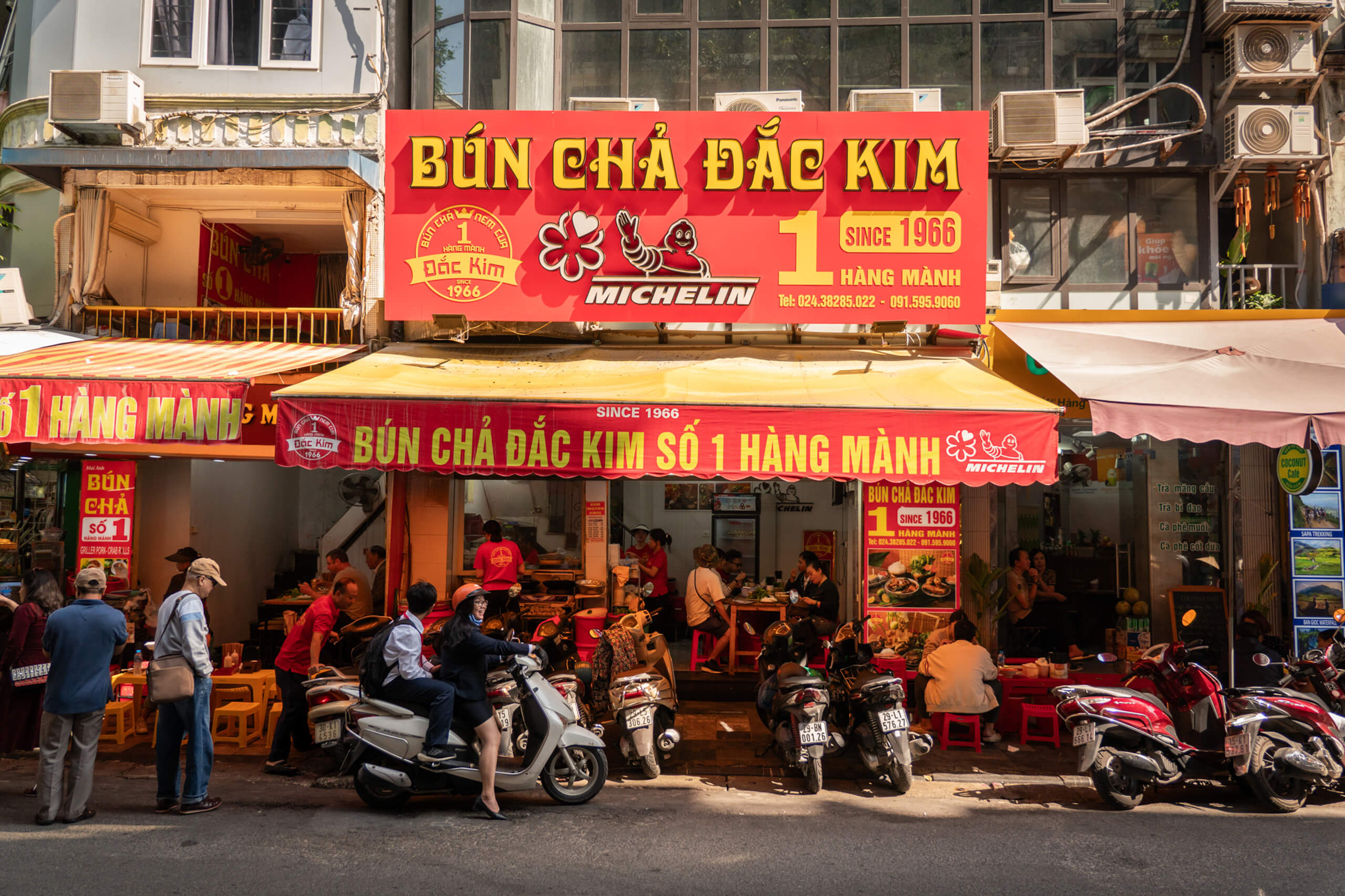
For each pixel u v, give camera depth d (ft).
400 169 29.25
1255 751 21.15
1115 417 23.70
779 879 16.76
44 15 34.71
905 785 22.47
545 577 36.45
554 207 29.19
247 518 41.93
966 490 32.50
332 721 23.29
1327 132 32.30
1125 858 17.95
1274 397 24.45
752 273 29.04
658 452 24.08
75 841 18.31
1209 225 32.99
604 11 34.65
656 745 24.68
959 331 30.55
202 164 31.19
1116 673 32.01
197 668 20.36
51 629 19.57
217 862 17.24
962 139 28.91
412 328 32.63
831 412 23.89
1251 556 32.17
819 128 29.14
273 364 27.86
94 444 28.76
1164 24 33.32
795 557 46.03
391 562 33.73
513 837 19.01
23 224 37.65
